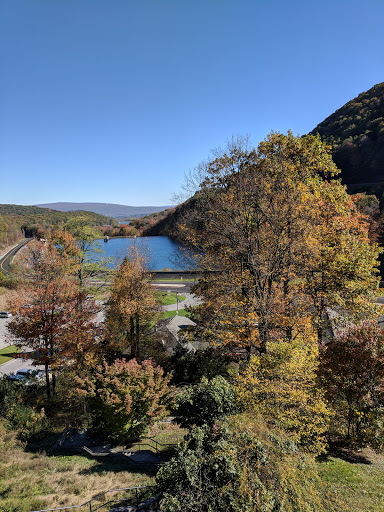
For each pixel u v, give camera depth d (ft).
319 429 33.42
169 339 90.43
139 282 87.20
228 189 60.39
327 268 55.47
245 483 19.40
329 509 21.76
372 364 36.78
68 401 66.85
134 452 44.55
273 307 52.70
